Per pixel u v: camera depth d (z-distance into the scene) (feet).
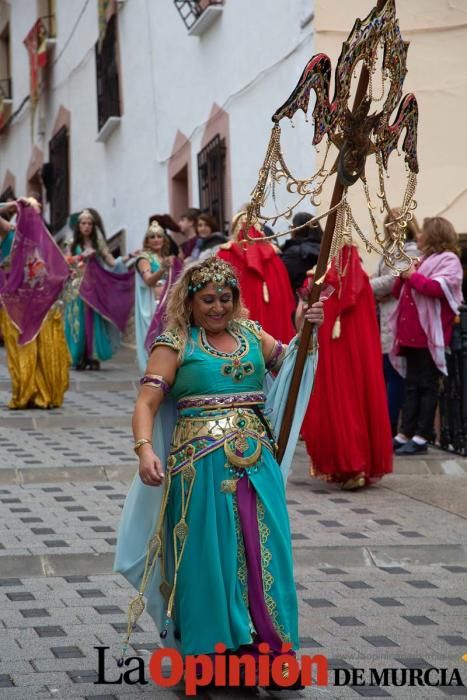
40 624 18.37
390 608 19.53
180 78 56.03
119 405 41.88
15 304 39.83
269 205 44.75
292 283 35.53
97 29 71.26
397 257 16.80
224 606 15.43
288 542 15.98
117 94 67.67
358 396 28.22
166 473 16.21
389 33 15.67
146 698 15.52
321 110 15.48
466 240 40.93
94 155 74.64
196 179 54.44
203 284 16.20
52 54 83.92
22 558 21.94
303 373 16.78
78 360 53.88
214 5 49.62
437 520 25.48
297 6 41.14
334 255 16.67
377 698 15.62
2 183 101.09
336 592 20.39
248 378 16.28
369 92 16.07
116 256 70.49
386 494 28.17
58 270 40.04
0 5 97.19
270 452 16.33
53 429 36.91
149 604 16.34
